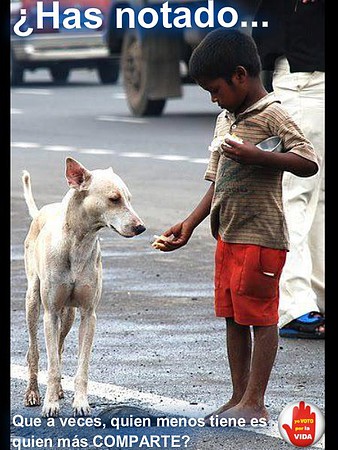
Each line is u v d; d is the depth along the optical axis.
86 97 40.69
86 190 9.48
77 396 9.61
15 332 12.31
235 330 9.51
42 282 9.67
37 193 21.00
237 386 9.57
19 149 26.86
